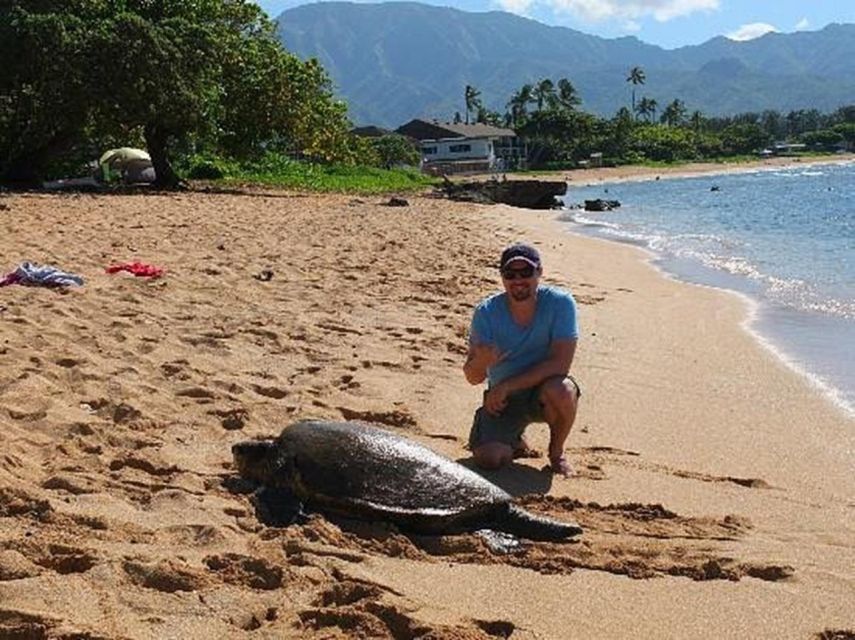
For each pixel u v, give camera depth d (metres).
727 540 5.12
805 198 44.59
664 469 6.35
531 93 136.88
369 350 9.20
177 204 25.97
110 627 3.72
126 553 4.36
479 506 5.07
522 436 6.48
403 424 7.04
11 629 3.64
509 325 6.32
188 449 6.09
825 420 7.62
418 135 111.12
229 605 3.98
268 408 7.01
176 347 8.68
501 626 4.02
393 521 5.00
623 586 4.50
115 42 29.88
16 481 5.16
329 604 4.13
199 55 32.44
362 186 48.66
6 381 7.03
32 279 11.19
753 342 10.80
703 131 148.00
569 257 19.31
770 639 4.02
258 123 37.28
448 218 28.03
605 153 117.00
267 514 5.07
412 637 3.87
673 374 9.12
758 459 6.62
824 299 13.97
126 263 13.33
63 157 37.62
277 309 10.88
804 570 4.72
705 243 23.27
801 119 180.50
